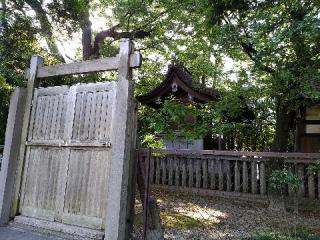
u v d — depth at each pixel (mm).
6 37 9008
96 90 4531
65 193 4496
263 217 7570
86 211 4254
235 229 6406
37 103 5133
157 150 8695
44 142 4840
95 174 4289
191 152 8727
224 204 8922
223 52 6707
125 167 4020
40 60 5309
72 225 4305
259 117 9305
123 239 3922
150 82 17109
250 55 6875
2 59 8750
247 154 7805
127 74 4266
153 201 4531
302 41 5188
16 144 5074
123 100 4176
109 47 13797
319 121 11172
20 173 4988
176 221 6551
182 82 11961
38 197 4758
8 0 8773
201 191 9953
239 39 5992
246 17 6168
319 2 5230
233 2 5801
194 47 10250
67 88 4852
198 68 10359
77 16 9867
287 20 5238
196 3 7836
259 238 5285
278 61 5758
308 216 7836
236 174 9555
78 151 4520
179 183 10492
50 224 4434
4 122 9750
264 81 6078
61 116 4812
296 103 6785
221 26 6281
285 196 8617
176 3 11172
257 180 9344
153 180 10844
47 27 9562
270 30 5344
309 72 5090
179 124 6742
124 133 4062
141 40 15734
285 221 7227
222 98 6836
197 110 6523
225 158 9789
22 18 9062
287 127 9070
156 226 4508
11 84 8922
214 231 6145
